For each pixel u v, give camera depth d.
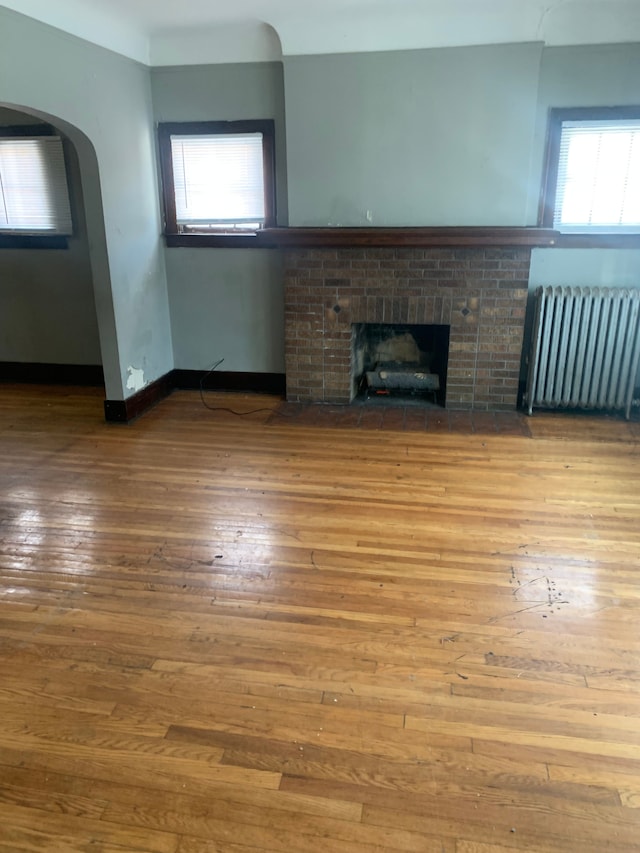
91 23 3.71
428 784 1.72
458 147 4.15
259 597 2.53
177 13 3.87
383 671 2.12
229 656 2.20
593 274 4.43
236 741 1.86
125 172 4.24
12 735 1.88
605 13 3.91
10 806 1.67
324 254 4.46
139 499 3.36
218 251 4.84
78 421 4.55
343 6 3.77
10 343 5.55
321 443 4.09
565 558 2.77
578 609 2.44
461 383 4.60
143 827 1.61
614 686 2.05
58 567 2.75
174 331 5.11
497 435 4.18
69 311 5.35
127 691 2.05
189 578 2.66
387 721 1.92
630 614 2.41
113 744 1.85
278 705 1.99
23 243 5.21
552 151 4.23
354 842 1.57
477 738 1.86
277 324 4.94
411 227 4.25
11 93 3.15
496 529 3.02
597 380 4.34
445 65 4.00
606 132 4.18
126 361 4.43
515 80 3.96
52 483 3.56
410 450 3.96
